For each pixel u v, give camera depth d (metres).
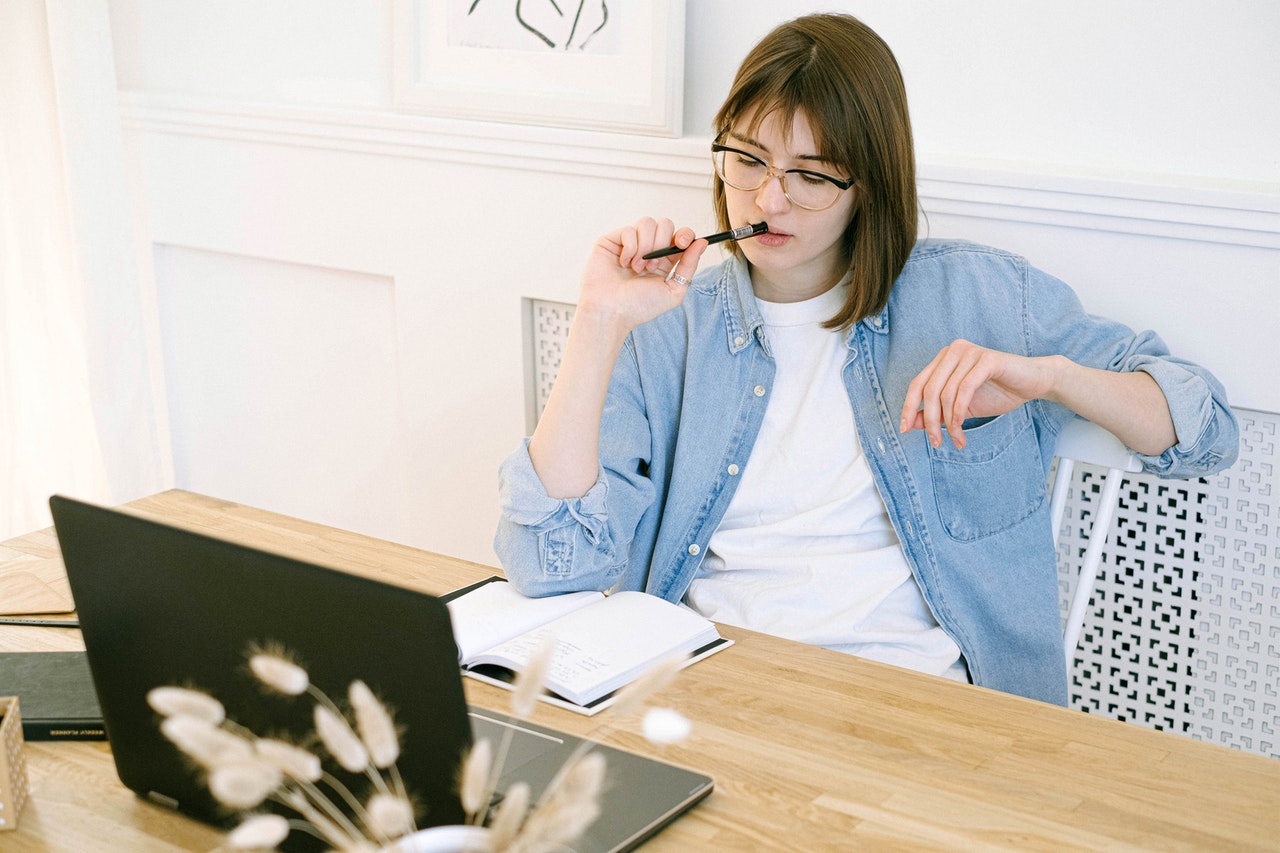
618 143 1.93
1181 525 1.66
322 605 0.73
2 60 2.45
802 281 1.45
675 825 0.84
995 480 1.41
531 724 0.98
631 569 1.50
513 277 2.12
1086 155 1.66
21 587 1.25
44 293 2.57
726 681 1.06
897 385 1.43
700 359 1.48
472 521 2.31
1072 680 1.81
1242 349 1.54
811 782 0.90
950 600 1.40
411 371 2.29
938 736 0.97
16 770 0.85
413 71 2.17
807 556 1.41
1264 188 1.50
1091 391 1.30
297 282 2.42
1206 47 1.55
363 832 0.77
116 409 2.49
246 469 2.63
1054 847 0.82
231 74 2.41
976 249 1.46
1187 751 0.95
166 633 0.79
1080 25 1.62
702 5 1.90
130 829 0.84
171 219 2.51
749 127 1.34
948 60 1.73
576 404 1.27
